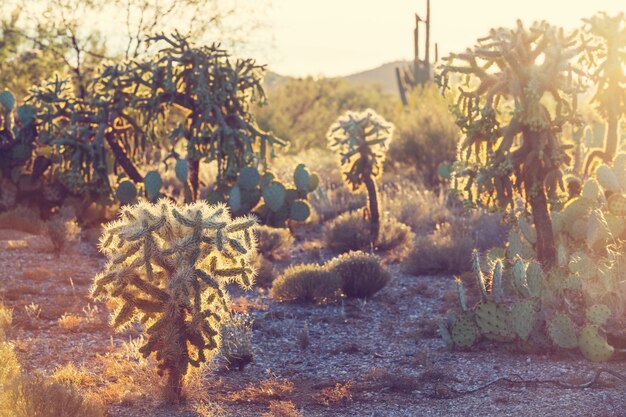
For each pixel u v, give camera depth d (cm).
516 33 921
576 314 852
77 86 2467
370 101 5000
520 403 661
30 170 1645
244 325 866
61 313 957
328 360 823
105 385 708
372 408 666
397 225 1518
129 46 2419
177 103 1524
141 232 640
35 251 1322
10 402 572
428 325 948
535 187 941
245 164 1516
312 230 1691
